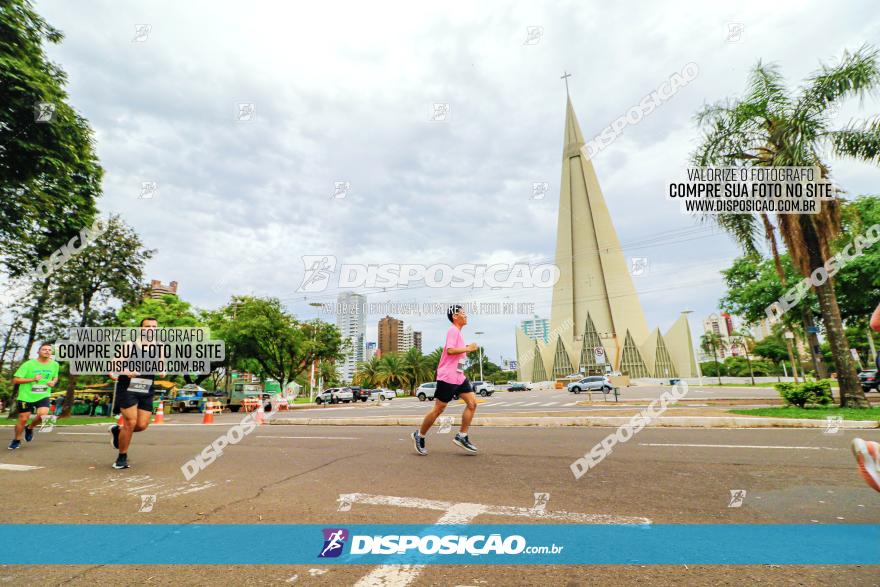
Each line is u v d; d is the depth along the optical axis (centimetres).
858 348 4138
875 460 192
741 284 2462
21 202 1123
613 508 313
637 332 8369
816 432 707
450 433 788
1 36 1033
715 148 1144
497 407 1950
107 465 530
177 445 721
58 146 1129
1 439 848
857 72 962
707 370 8675
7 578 220
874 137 1000
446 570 222
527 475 421
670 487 368
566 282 8994
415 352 6619
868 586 193
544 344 9069
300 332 3522
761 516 291
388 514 309
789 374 7450
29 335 1898
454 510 314
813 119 1038
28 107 1037
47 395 735
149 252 2139
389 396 5031
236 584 212
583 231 9031
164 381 2684
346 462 511
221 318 3375
